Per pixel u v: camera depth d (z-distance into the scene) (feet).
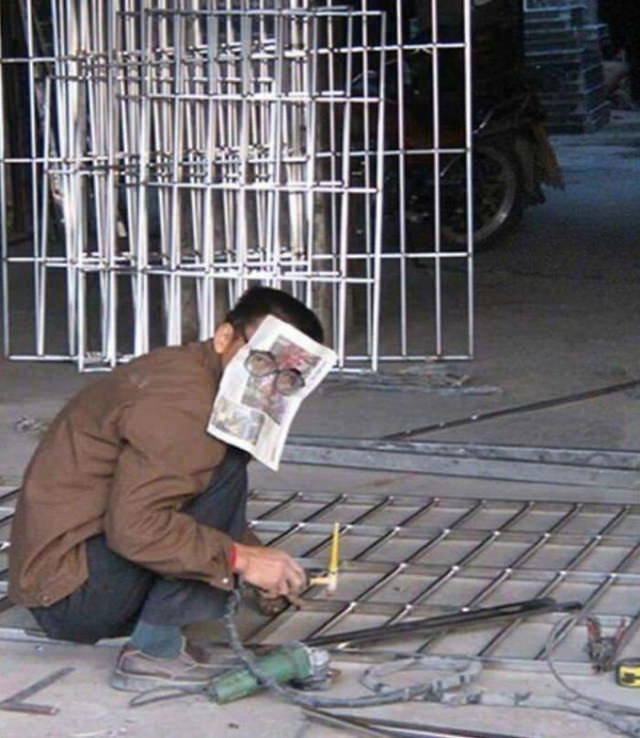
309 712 13.64
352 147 30.50
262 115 27.14
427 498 20.27
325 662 14.24
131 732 13.41
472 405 25.20
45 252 28.68
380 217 27.02
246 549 13.82
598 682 14.32
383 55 27.27
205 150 27.02
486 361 28.50
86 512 13.83
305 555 17.95
